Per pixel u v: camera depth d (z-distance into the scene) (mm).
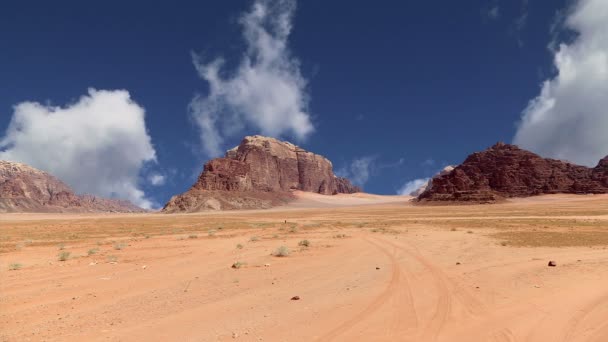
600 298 11648
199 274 17672
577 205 154000
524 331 8953
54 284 15766
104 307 12031
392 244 28594
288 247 28094
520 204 181125
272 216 143250
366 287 14031
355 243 30062
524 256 21016
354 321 9984
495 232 37906
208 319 10492
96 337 9211
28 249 30406
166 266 20219
